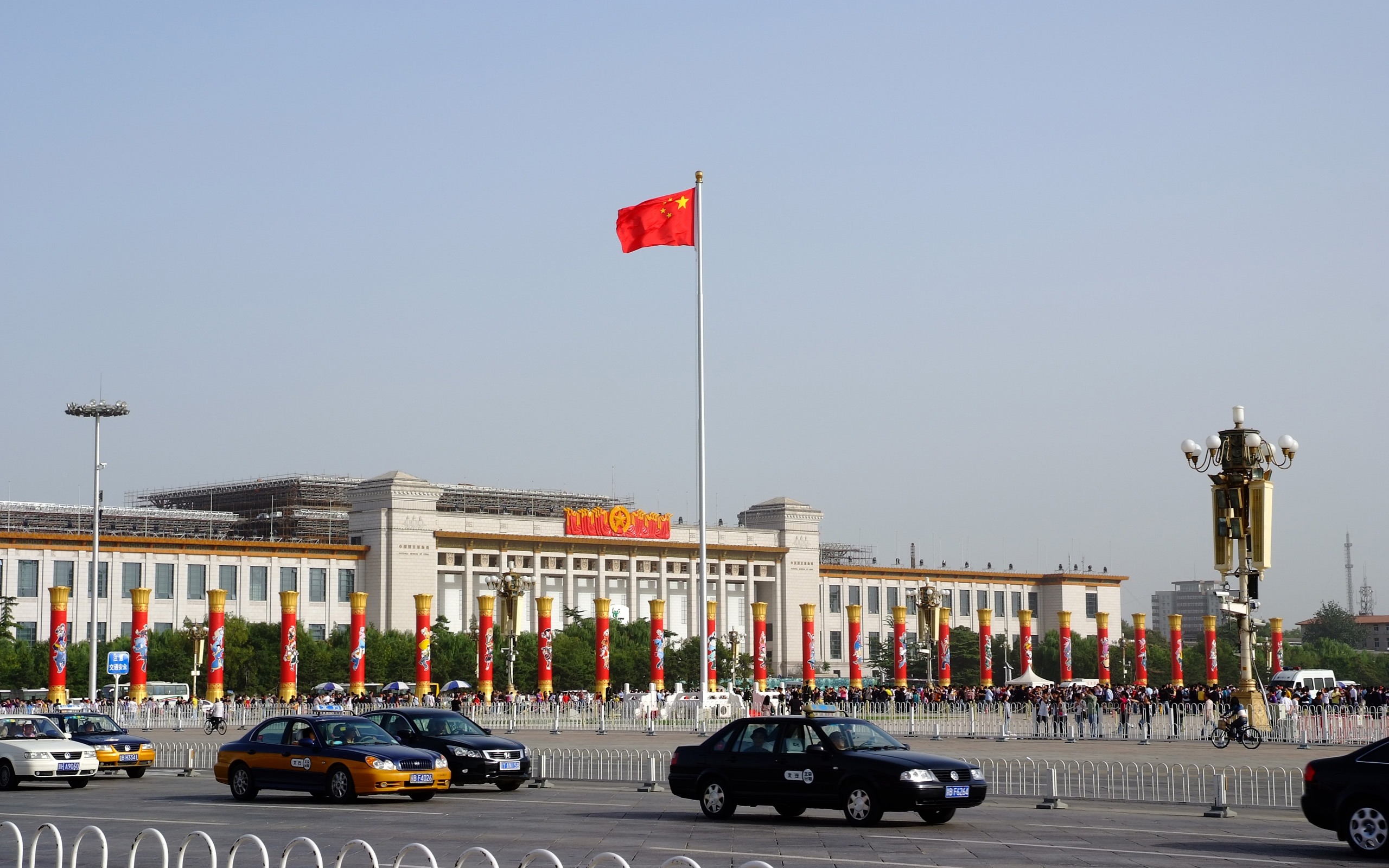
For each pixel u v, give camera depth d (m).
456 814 34.66
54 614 105.88
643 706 99.19
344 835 30.19
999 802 38.31
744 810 35.94
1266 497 67.19
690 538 198.38
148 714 94.12
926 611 149.00
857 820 31.28
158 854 27.56
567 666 158.75
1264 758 55.56
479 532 180.25
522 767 41.53
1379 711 77.62
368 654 149.25
